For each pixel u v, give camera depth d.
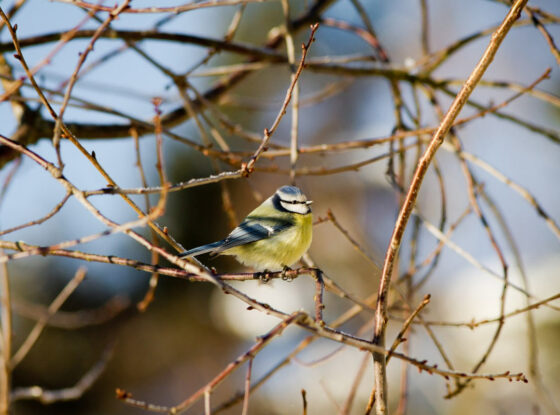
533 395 10.71
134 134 5.62
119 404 13.51
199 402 13.65
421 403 11.66
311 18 10.20
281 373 12.73
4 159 7.85
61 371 13.19
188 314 14.66
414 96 9.00
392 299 7.86
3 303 7.25
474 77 4.64
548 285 11.96
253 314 14.43
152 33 8.09
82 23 5.34
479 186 7.51
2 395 7.18
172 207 14.59
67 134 4.73
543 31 6.74
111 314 11.53
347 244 15.45
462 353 11.81
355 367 12.38
